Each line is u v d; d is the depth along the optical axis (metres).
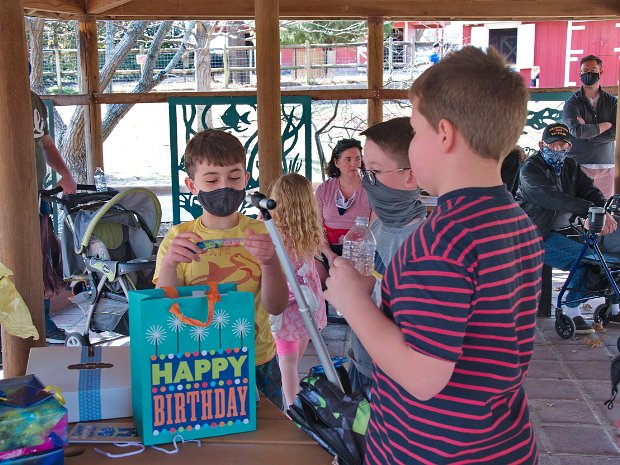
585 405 4.23
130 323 1.83
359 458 1.72
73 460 1.70
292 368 3.74
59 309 6.44
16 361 3.08
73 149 10.67
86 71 6.86
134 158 18.88
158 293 1.81
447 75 1.37
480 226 1.35
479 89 1.34
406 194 2.23
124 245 4.69
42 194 4.62
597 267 5.52
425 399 1.36
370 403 1.68
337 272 1.52
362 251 2.23
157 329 1.75
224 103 6.71
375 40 6.92
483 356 1.36
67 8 6.62
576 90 7.45
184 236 2.13
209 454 1.74
